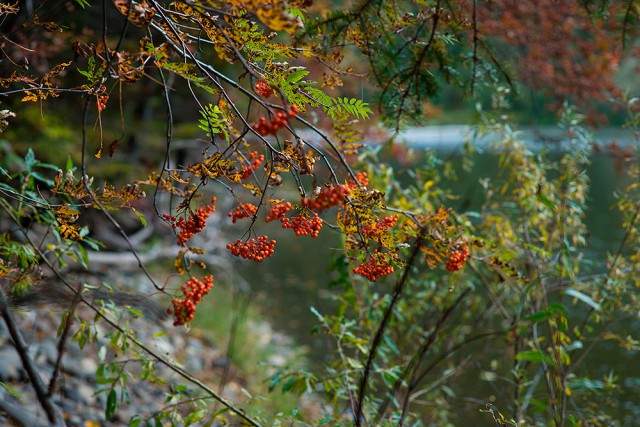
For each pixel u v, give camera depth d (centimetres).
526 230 402
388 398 355
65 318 270
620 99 464
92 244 290
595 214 1427
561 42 606
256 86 209
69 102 665
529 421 412
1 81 226
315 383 336
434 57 246
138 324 646
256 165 202
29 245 283
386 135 774
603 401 439
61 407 436
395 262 214
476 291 595
